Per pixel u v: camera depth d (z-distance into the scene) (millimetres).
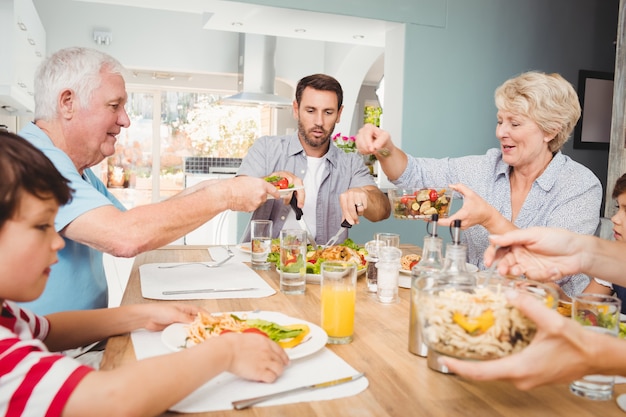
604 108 4355
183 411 804
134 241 1304
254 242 1821
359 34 4137
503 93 1862
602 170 4457
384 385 919
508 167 2031
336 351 1080
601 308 929
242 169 2674
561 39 4133
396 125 3791
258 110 8430
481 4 3861
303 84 2576
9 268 726
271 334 1028
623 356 738
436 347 786
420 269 1071
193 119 8188
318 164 2701
